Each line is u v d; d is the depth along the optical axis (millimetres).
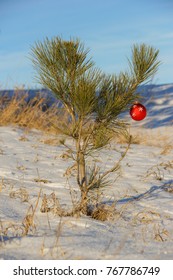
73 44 4406
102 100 4543
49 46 4445
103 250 3748
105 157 8234
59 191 5641
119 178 6707
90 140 4785
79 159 4797
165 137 11828
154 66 4531
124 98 4531
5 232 4043
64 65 4422
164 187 6453
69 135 4637
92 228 4395
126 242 4074
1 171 6402
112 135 4691
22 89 11695
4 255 3553
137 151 9523
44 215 4695
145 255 3703
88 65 4387
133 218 4949
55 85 4492
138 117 4516
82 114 4383
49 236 4008
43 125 10602
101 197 5496
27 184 5891
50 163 7305
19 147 8391
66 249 3705
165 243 4195
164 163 8234
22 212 4750
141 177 6914
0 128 10336
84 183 4875
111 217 4848
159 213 5230
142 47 4535
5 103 11781
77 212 4688
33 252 3648
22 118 10938
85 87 4250
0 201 5000
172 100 19562
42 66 4453
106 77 4520
